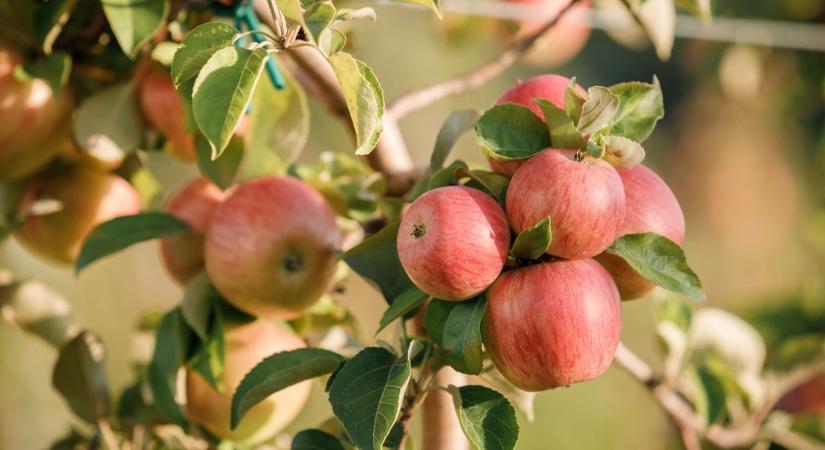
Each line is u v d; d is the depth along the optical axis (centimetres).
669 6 140
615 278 107
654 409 405
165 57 130
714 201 657
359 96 100
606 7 174
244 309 126
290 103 128
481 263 101
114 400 145
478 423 104
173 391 126
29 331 141
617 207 101
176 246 130
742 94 284
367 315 369
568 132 103
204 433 130
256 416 129
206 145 126
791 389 183
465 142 438
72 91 133
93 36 131
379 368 104
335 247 125
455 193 102
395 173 132
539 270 102
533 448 383
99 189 138
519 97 108
